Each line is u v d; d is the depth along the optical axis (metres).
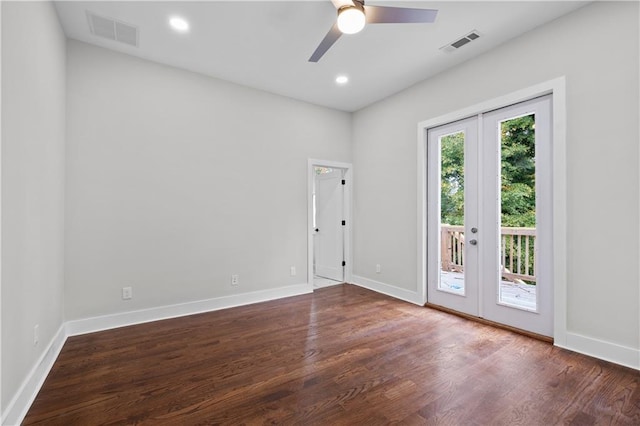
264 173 3.99
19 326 1.65
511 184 2.93
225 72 3.49
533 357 2.35
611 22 2.25
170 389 1.94
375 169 4.43
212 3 2.35
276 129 4.11
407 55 3.12
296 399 1.84
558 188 2.52
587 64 2.37
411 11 1.99
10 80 1.52
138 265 3.12
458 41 2.88
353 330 2.94
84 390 1.93
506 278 2.99
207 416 1.69
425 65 3.34
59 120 2.52
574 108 2.44
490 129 3.08
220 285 3.63
